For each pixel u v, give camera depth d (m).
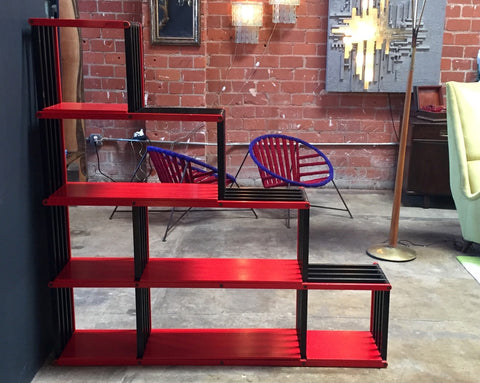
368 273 2.82
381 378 2.69
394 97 5.75
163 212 5.17
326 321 3.24
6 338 2.36
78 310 3.35
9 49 2.35
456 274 3.91
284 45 5.64
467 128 4.18
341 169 5.93
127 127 5.80
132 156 5.87
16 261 2.45
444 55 5.68
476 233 4.05
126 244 4.37
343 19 5.47
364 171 5.93
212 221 4.93
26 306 2.56
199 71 5.45
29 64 2.55
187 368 2.76
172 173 4.44
